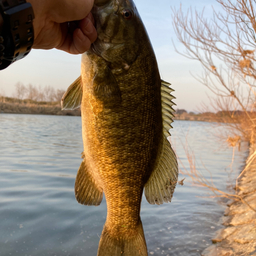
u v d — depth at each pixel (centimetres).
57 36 31
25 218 83
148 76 36
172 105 39
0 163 154
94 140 36
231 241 73
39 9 26
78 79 39
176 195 121
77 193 41
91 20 32
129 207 40
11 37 23
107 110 35
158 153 40
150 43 37
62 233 76
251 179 142
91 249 68
